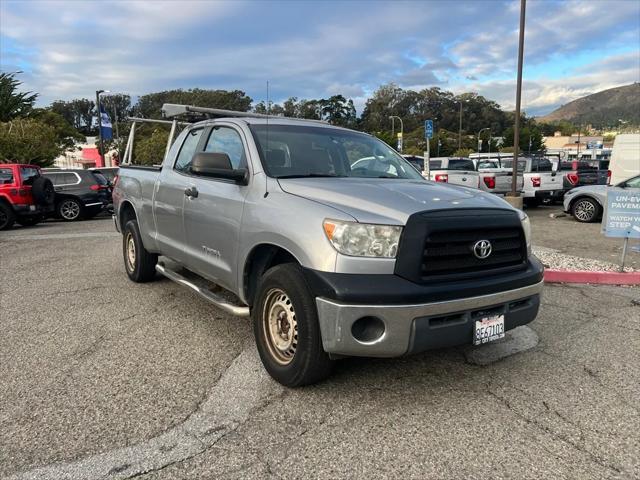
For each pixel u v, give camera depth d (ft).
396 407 11.07
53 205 51.31
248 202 12.99
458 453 9.39
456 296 10.62
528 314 12.14
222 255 14.12
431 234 10.46
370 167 15.26
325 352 10.99
